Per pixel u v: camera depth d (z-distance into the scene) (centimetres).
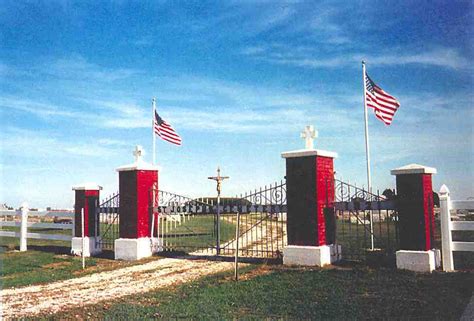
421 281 968
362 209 1226
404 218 1125
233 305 832
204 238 2088
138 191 1583
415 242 1109
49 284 1135
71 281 1175
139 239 1556
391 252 1287
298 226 1262
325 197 1270
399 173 1133
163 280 1138
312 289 937
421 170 1105
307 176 1259
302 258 1234
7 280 1184
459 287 900
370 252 1358
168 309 816
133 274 1252
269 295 899
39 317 798
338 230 2166
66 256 1644
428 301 812
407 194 1125
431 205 1140
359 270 1109
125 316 777
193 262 1413
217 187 1529
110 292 1014
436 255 1122
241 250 1501
